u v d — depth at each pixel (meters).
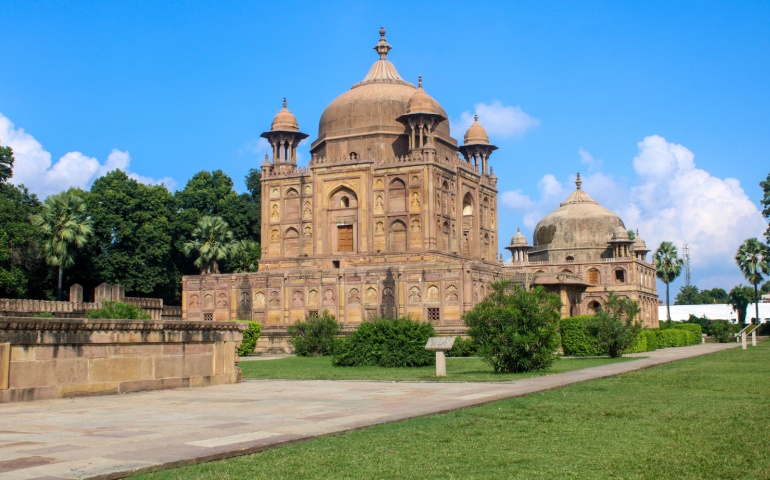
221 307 69.75
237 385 29.08
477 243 76.38
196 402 22.27
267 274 68.00
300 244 73.81
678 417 18.83
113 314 34.06
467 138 81.75
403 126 74.44
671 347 69.31
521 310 35.09
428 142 70.88
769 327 109.12
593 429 16.91
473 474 12.41
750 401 22.33
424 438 15.59
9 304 41.09
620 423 17.83
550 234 114.44
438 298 62.00
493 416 18.94
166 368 27.27
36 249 72.00
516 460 13.52
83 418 18.38
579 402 22.09
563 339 52.19
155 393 25.53
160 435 15.45
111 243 79.94
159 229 81.12
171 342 27.48
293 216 74.62
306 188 74.38
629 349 55.50
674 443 15.23
